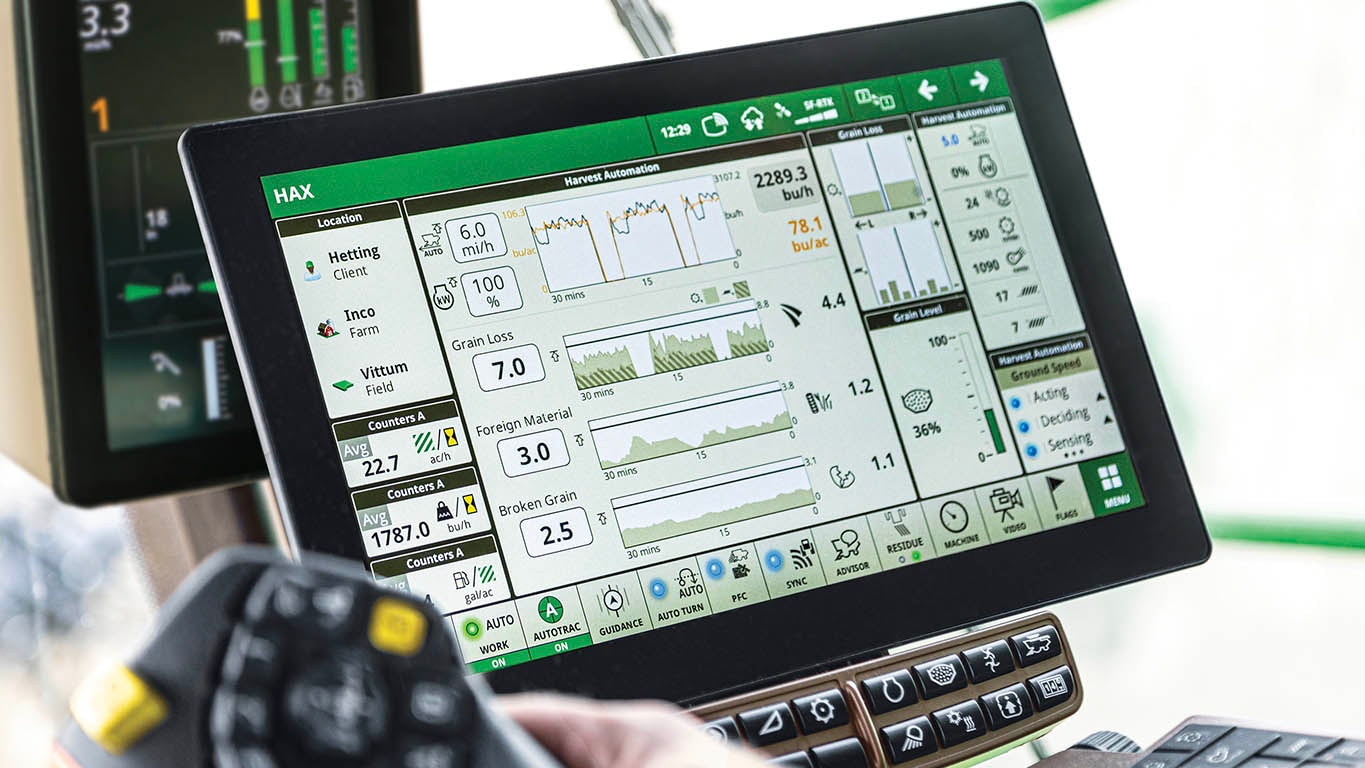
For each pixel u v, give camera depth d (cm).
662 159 59
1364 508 86
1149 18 95
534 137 58
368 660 30
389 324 54
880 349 60
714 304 58
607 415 56
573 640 53
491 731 32
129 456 61
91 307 60
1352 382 88
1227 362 94
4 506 76
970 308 62
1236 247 93
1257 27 90
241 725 28
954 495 59
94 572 75
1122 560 61
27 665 74
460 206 56
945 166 63
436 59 77
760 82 62
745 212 60
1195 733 55
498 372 55
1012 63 66
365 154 55
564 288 56
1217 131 93
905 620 57
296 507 51
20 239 60
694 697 53
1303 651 87
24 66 58
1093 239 65
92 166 60
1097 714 80
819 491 57
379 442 52
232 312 52
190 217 62
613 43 82
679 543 55
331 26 65
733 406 57
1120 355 64
